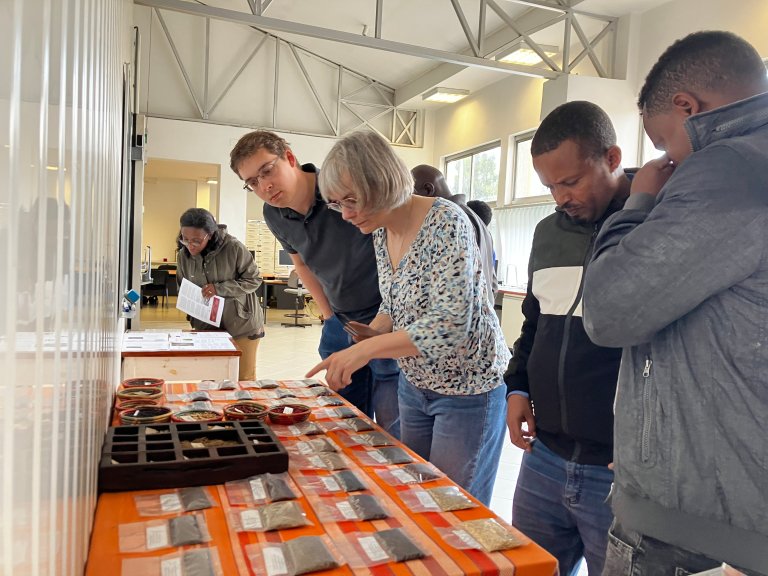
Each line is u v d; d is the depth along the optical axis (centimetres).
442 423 158
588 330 93
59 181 52
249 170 187
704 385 82
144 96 973
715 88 85
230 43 1011
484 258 165
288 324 969
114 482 109
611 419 131
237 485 113
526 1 636
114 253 142
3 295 36
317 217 198
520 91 874
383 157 135
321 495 109
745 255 78
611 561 96
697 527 83
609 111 654
